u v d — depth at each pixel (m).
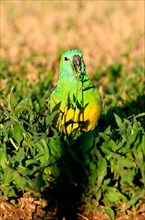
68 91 13.16
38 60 26.34
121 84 22.17
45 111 16.27
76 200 11.47
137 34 31.84
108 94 20.58
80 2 42.78
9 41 30.48
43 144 11.51
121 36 30.17
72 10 39.41
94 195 11.32
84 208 11.45
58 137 11.57
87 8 40.16
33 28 33.97
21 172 11.25
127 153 11.34
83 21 35.47
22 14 38.06
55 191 11.49
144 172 10.92
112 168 11.29
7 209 11.68
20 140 11.91
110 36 31.59
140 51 28.22
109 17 36.44
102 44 30.06
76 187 11.42
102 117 15.38
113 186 11.30
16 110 12.66
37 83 20.91
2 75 22.28
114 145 11.24
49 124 12.44
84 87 13.02
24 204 11.73
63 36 31.80
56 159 11.19
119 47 29.36
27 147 11.85
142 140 11.23
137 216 11.23
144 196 11.05
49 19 36.22
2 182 11.66
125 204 11.16
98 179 10.98
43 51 28.39
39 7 41.19
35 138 11.57
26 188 11.20
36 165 11.59
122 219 11.20
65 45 29.81
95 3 42.06
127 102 19.02
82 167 11.20
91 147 11.09
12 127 12.62
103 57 27.27
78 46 29.75
